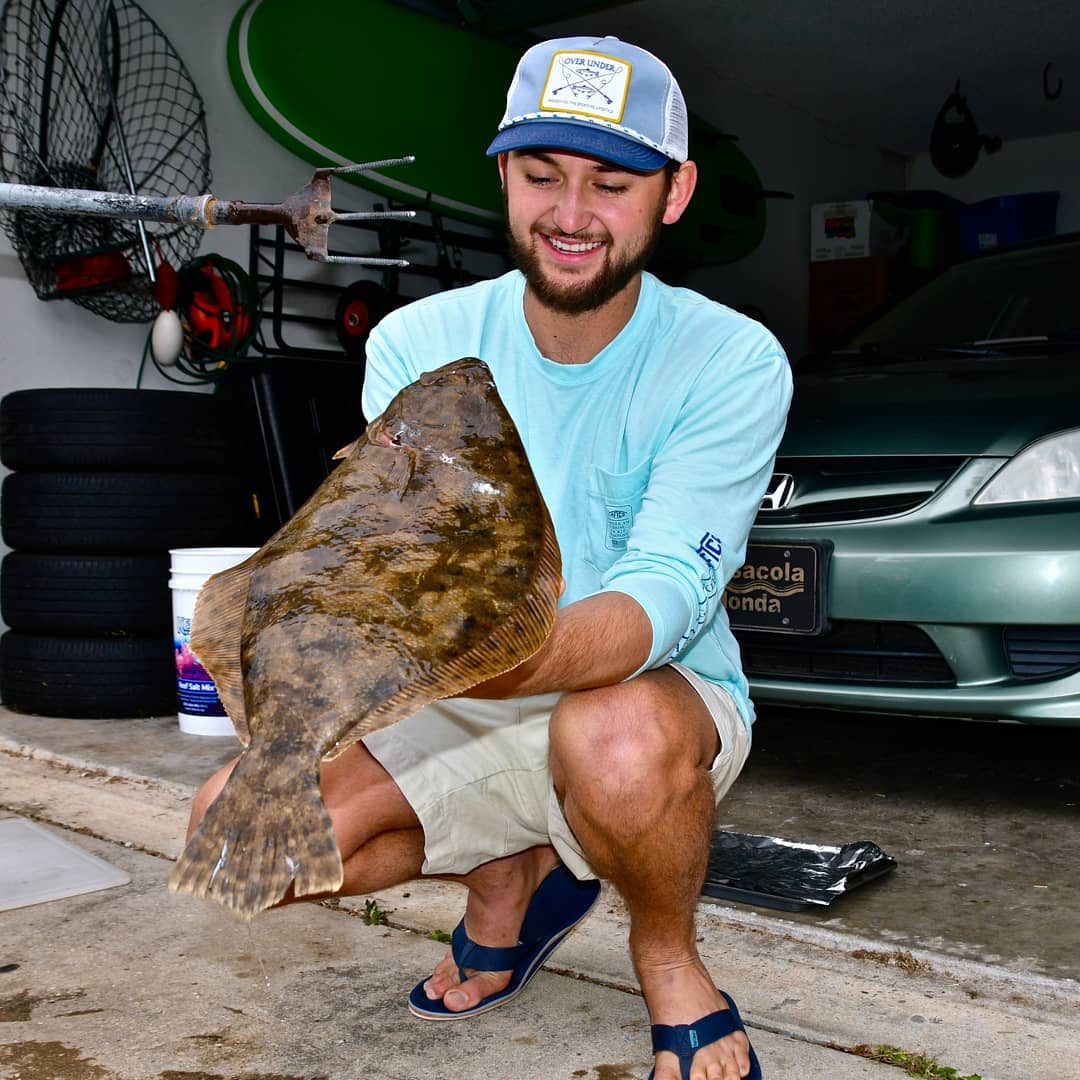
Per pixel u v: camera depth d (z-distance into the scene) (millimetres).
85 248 4789
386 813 1898
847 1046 2074
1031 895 2713
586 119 1817
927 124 9797
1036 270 4598
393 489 1436
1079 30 7680
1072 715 3012
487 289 2180
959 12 7391
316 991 2281
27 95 4910
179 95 5539
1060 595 3020
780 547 3371
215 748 4148
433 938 2549
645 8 7391
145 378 5457
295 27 5875
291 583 1334
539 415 2066
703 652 2029
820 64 8352
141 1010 2197
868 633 3322
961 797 3523
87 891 2812
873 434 3389
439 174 6480
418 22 6418
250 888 1136
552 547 1431
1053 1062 2014
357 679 1241
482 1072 1970
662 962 1874
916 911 2629
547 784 1981
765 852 2957
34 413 4598
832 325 9055
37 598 4641
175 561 4305
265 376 4918
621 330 2025
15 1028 2127
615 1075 1957
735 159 8359
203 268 5344
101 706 4621
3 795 3697
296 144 5902
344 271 6199
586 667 1612
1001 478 3176
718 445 1901
